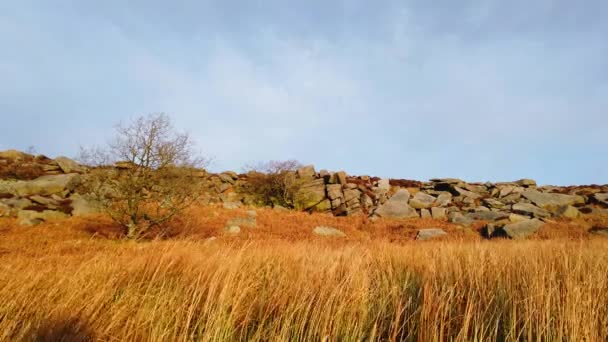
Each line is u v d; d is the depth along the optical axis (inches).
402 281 176.4
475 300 128.5
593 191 1068.5
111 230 574.2
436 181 1186.6
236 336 116.3
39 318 115.5
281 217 813.2
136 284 152.0
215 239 458.3
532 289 126.5
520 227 687.7
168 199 600.7
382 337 118.0
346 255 219.0
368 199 994.1
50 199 715.4
